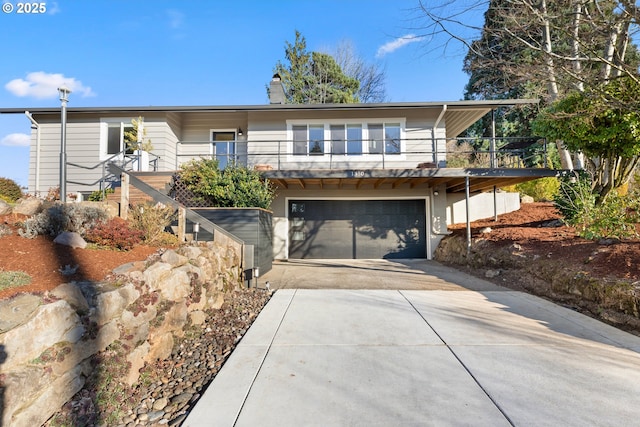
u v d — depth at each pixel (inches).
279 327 188.9
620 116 305.4
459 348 159.8
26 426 85.4
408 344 164.9
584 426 101.3
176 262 181.6
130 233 195.5
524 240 337.7
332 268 402.9
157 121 486.6
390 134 496.4
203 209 334.3
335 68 1128.8
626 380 128.8
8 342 85.1
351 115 498.6
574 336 174.6
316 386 125.9
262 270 344.8
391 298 251.0
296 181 440.1
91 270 145.1
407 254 499.2
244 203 361.7
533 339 170.6
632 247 234.7
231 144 545.6
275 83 546.3
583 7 309.1
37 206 197.2
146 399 122.9
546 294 257.8
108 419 107.3
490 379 130.1
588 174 382.3
